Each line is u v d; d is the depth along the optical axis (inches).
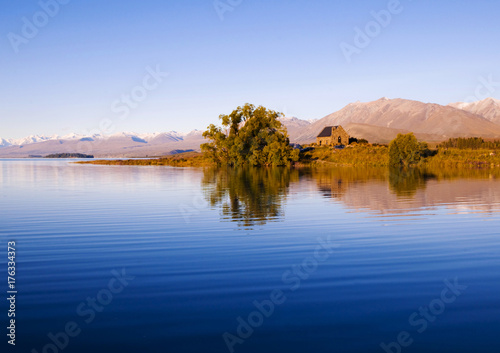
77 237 752.3
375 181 2031.3
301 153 4712.1
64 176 2807.6
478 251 636.1
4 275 526.0
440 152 3909.9
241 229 816.9
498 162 3521.2
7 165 5733.3
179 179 2365.9
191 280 501.4
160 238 738.2
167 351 332.2
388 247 663.1
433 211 1039.6
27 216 1002.1
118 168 4389.8
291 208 1104.2
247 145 4052.7
